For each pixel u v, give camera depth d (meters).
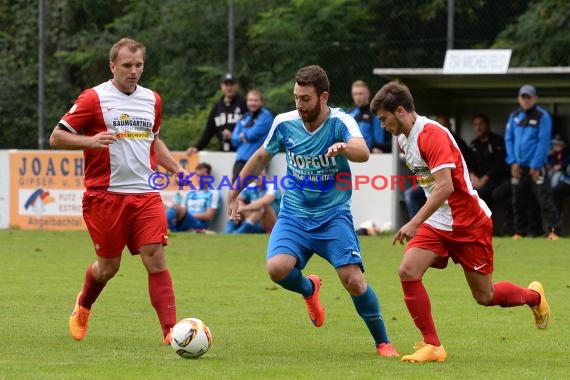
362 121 50.94
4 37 73.50
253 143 48.91
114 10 76.69
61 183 53.47
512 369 19.56
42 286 32.25
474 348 22.23
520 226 48.19
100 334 23.92
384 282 33.47
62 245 45.12
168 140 66.12
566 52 64.81
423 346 20.62
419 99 54.81
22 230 52.50
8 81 65.56
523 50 65.62
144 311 27.48
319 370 19.27
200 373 18.81
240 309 27.91
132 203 22.47
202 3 71.75
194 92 69.50
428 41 63.75
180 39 70.88
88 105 22.17
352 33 69.62
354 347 22.38
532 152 47.16
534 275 34.81
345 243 21.48
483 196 50.41
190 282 33.44
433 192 20.05
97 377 18.36
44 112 58.38
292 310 27.78
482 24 66.69
